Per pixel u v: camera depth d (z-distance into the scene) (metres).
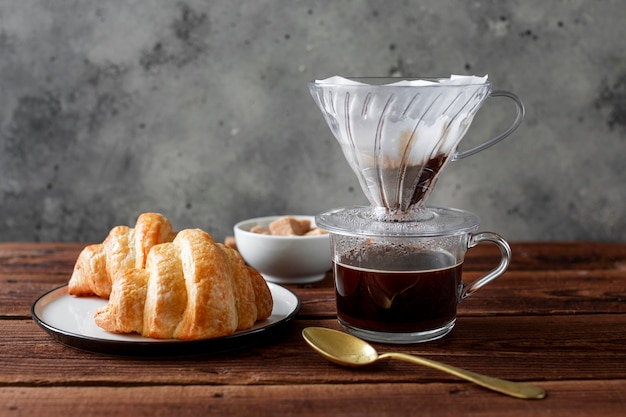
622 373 0.56
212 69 1.19
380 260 0.59
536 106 1.21
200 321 0.57
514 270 0.81
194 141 1.22
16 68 1.20
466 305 0.69
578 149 1.23
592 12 1.19
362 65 1.19
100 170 1.23
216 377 0.55
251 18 1.18
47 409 0.51
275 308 0.66
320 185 1.23
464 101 0.58
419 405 0.52
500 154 1.23
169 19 1.18
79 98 1.21
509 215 1.26
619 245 0.92
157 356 0.58
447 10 1.18
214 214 1.24
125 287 0.59
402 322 0.60
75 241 1.25
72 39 1.19
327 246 0.75
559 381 0.55
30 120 1.21
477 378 0.53
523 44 1.19
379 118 0.58
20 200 1.24
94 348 0.58
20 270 0.80
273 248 0.74
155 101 1.20
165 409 0.51
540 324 0.65
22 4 1.18
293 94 1.20
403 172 0.60
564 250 0.90
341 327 0.64
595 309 0.69
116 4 1.18
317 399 0.52
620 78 1.21
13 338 0.61
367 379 0.55
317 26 1.18
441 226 0.59
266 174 1.23
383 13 1.18
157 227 0.67
